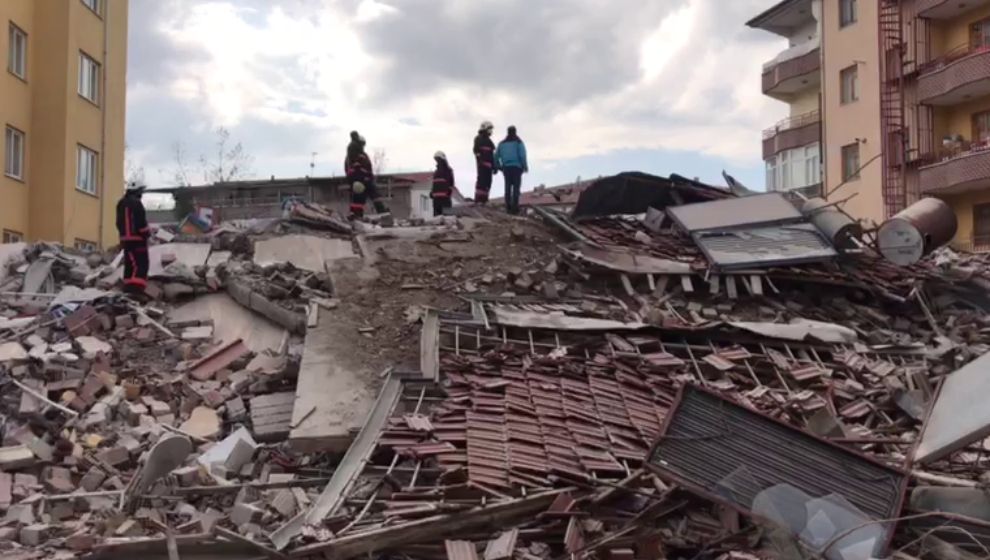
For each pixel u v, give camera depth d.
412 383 8.86
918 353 10.54
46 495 7.16
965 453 7.25
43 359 9.27
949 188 25.66
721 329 10.38
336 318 10.67
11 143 21.44
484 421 7.81
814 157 33.16
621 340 10.16
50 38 22.53
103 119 24.92
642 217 15.38
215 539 6.09
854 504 5.72
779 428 6.22
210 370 9.97
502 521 6.28
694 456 6.11
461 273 12.53
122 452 7.89
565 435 7.60
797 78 33.72
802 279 12.34
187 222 19.09
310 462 8.01
